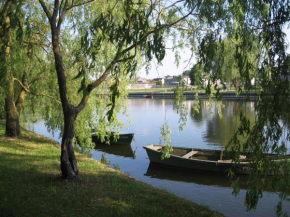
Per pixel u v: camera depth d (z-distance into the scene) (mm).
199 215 5457
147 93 64188
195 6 4621
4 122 20922
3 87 9805
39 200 5574
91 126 11555
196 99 7090
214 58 4398
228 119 25781
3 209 5070
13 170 7625
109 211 5234
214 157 12516
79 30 9297
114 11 7039
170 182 10172
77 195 5930
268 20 3795
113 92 4121
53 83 11711
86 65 5945
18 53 8883
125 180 7402
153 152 12383
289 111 3549
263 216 7184
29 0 10484
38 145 11922
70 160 6859
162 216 5121
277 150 3738
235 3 4109
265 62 3828
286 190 3727
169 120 26703
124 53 5289
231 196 8672
